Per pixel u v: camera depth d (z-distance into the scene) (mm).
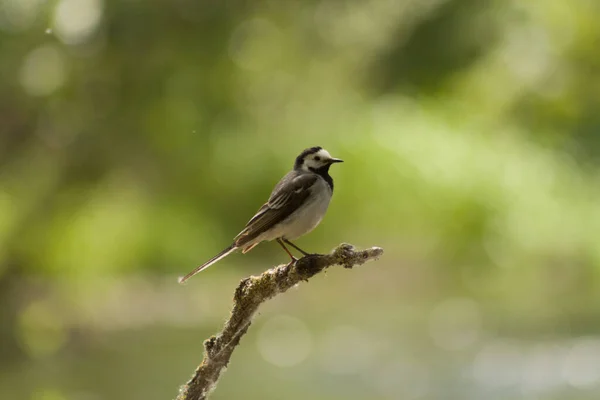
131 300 17094
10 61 16609
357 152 21078
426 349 13438
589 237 18797
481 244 19203
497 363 12586
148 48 17797
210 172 21156
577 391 11359
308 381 12234
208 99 21438
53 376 12625
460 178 20484
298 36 25000
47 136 17859
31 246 18172
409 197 20312
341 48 26688
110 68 17844
